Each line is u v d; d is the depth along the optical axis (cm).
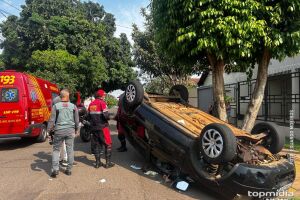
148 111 809
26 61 2884
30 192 658
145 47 2048
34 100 1209
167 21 910
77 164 888
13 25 3062
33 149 1140
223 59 932
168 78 2206
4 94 1123
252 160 638
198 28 848
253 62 1030
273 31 859
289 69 1518
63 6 3117
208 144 630
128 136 927
